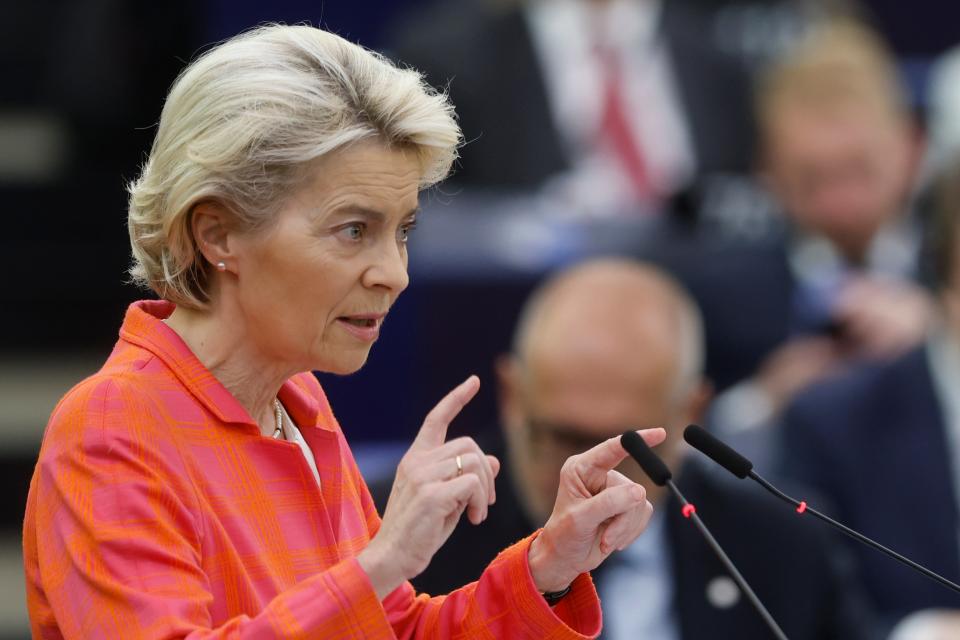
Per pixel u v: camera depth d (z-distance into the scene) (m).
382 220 6.45
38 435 16.77
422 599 7.30
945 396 14.31
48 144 19.94
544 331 11.55
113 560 6.07
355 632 5.94
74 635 6.06
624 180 18.44
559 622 6.91
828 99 17.59
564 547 6.85
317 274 6.39
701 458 12.12
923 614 13.70
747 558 11.76
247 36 6.67
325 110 6.33
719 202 17.53
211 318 6.73
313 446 7.15
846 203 17.45
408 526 6.01
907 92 19.17
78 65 19.19
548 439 11.30
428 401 15.06
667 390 11.56
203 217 6.48
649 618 11.53
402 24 20.16
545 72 18.61
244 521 6.54
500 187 18.14
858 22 20.39
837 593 11.96
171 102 6.56
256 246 6.42
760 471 14.38
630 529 6.86
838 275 17.09
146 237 6.63
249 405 6.82
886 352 15.91
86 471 6.22
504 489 11.45
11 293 18.16
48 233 18.48
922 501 14.08
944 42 23.39
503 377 11.77
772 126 17.83
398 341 15.03
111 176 18.78
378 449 14.80
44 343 18.14
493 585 7.03
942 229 14.51
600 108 18.64
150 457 6.32
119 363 6.62
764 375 16.11
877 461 14.23
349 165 6.35
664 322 11.71
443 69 18.34
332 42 6.57
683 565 11.61
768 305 16.23
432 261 15.20
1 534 16.45
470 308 15.15
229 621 6.03
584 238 16.00
